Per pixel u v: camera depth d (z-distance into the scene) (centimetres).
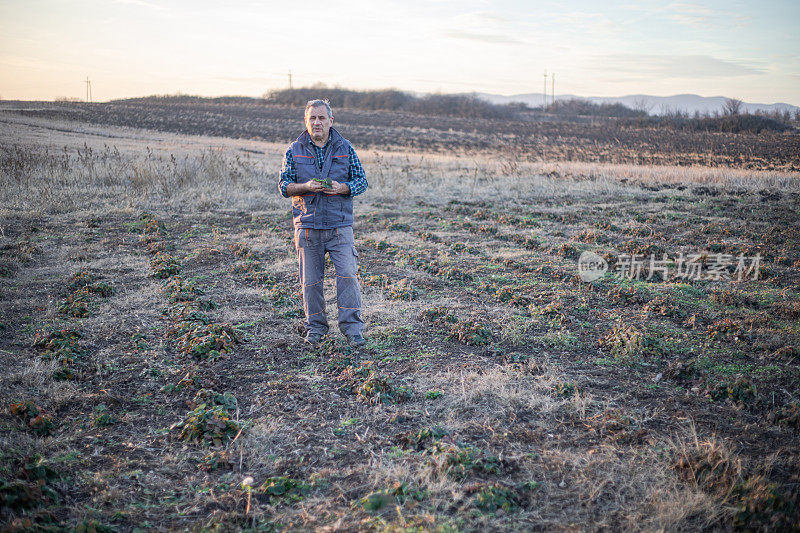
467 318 557
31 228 956
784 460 301
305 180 459
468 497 268
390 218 1227
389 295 632
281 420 351
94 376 409
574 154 3269
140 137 3706
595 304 620
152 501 269
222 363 442
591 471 291
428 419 354
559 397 383
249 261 781
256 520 254
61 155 1878
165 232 994
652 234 1045
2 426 323
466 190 1662
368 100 8481
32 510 248
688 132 5034
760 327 533
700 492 267
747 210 1301
